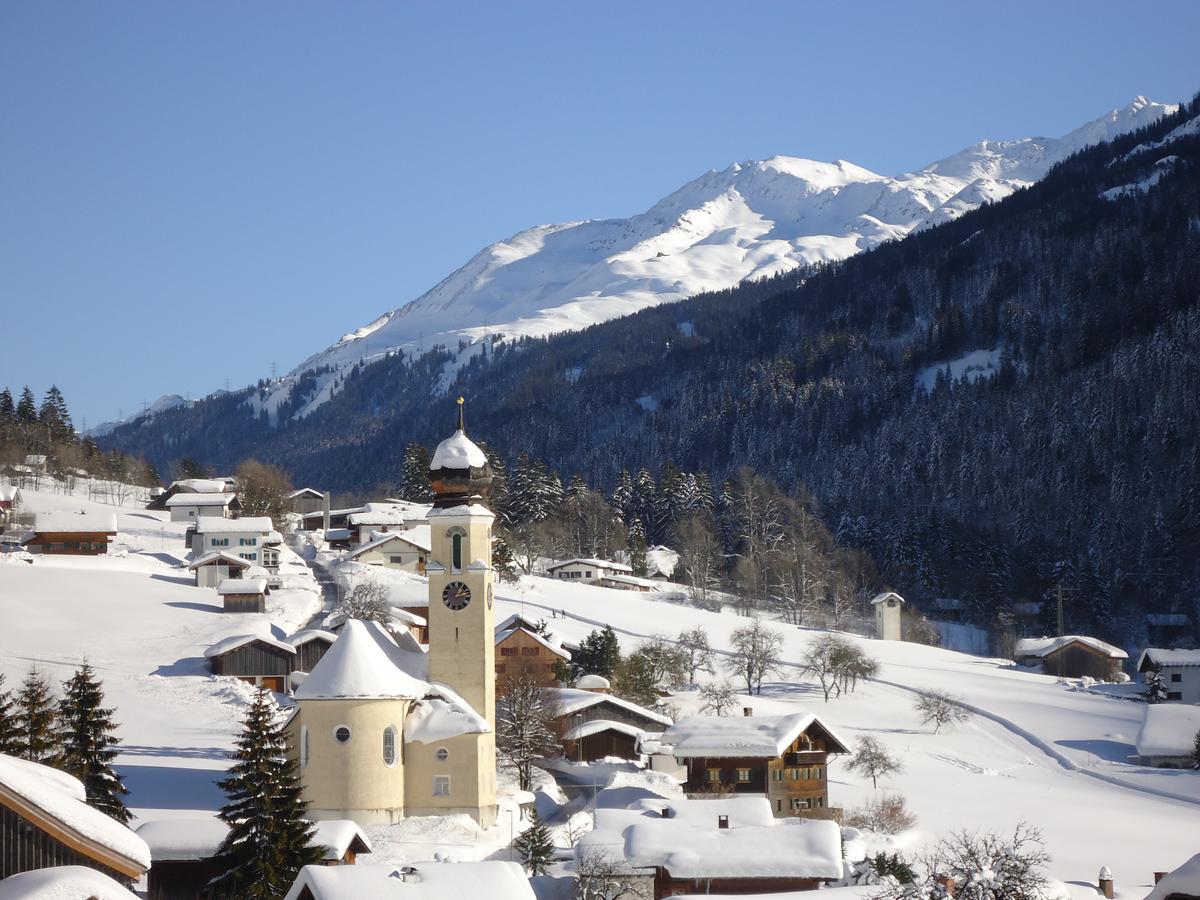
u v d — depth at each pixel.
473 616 99.69
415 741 92.81
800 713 108.56
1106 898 86.69
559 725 119.88
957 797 120.38
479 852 85.31
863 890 68.88
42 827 44.53
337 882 53.53
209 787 93.44
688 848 75.44
